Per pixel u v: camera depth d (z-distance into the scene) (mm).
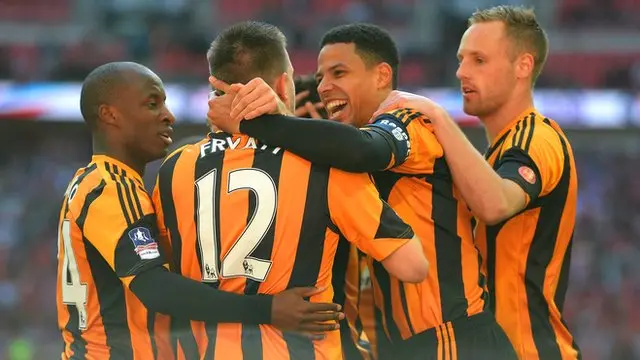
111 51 25266
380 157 4430
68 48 25500
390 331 5039
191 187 4473
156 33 25703
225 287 4379
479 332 4887
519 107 5609
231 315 4289
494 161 5441
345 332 4973
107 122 4770
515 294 5312
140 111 4766
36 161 26188
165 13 27297
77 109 20406
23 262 22328
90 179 4617
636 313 20766
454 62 24609
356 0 27891
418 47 26188
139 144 4816
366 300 5184
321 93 5438
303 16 27625
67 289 4734
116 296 4637
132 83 4766
